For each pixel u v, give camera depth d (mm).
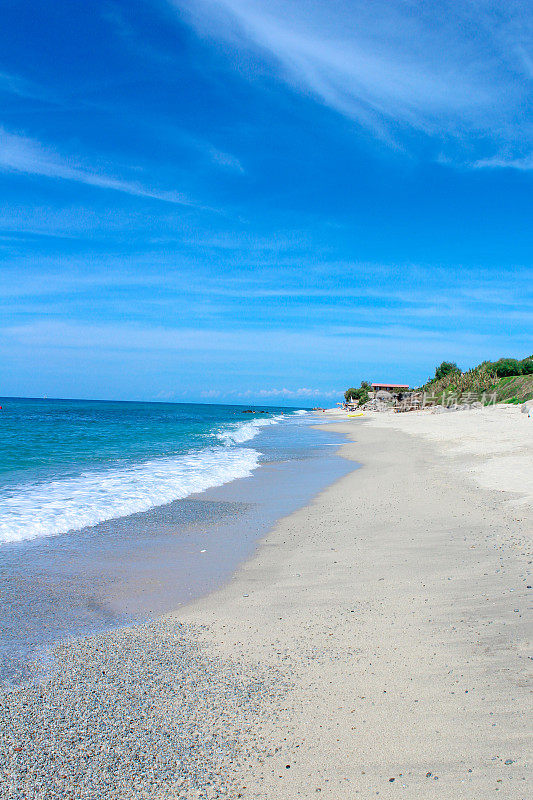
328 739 3670
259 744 3637
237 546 9023
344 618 5812
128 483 14938
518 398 53719
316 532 9891
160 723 3887
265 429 47781
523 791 3090
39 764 3398
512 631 5215
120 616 5996
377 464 19953
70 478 15578
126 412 100625
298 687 4391
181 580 7270
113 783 3246
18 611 6062
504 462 17469
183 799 3123
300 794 3150
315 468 19188
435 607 5973
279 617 5934
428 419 50656
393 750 3527
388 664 4723
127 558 8242
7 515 10547
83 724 3854
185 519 11016
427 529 9562
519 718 3799
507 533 8938
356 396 145125
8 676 4570
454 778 3236
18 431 35938
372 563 7770
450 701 4066
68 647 5176
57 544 8914
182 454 23844
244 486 15234
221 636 5453
